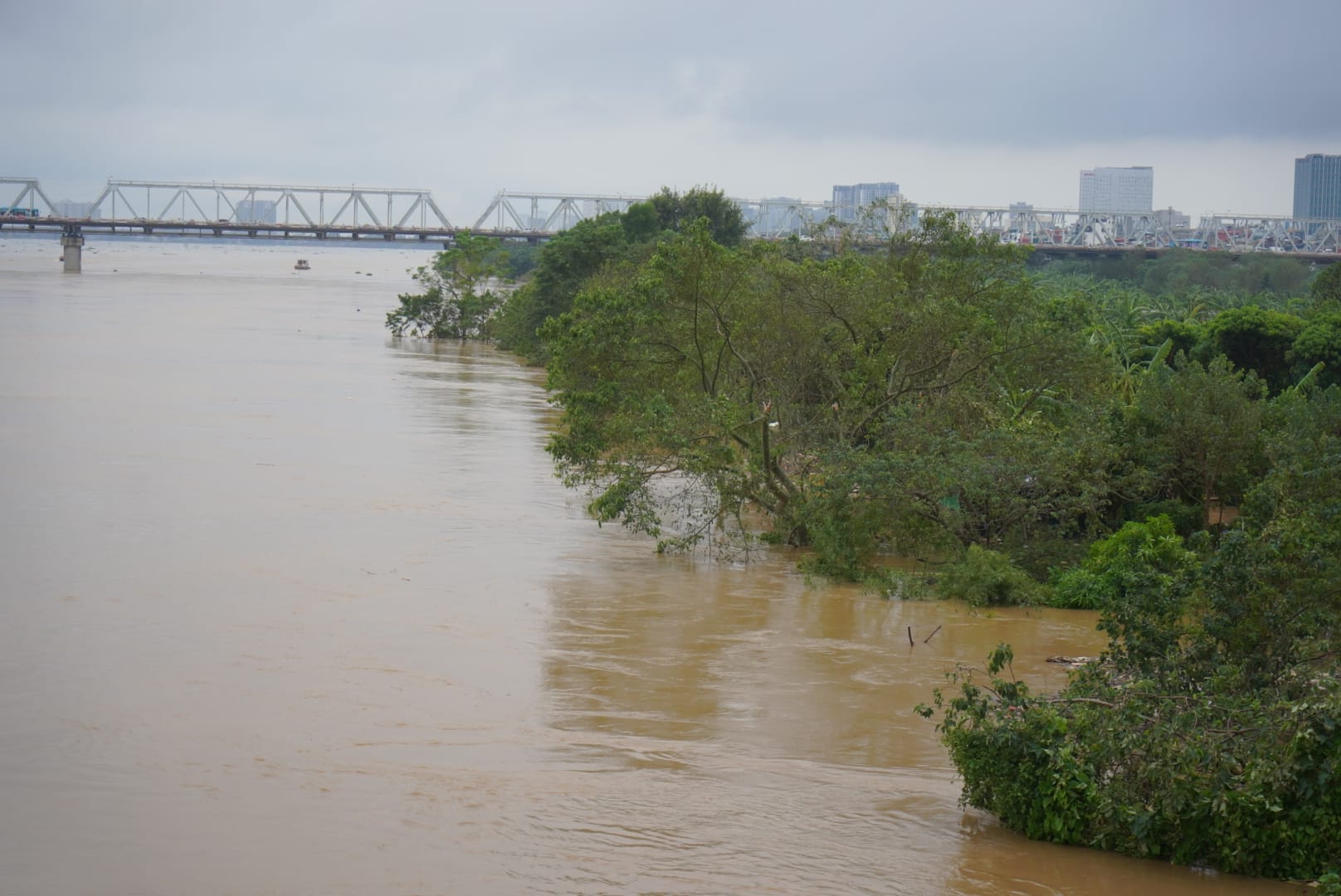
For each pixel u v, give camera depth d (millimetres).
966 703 16719
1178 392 33781
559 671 22250
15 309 112688
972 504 31625
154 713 19000
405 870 14188
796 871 14578
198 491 36688
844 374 38094
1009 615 27562
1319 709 14633
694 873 14430
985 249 39844
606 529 35156
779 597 28500
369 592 26859
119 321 104375
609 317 36500
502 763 17719
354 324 116188
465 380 73125
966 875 14562
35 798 15805
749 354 37344
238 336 97125
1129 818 15078
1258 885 14406
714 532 35688
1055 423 37469
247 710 19344
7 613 23875
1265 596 17719
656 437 33656
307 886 13727
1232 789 14773
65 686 20031
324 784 16609
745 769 17984
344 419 54031
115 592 25750
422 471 42188
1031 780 15789
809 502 32219
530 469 43719
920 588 29031
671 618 26250
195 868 14078
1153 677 17422
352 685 20797
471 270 108750
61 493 35469
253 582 27016
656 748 18688
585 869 14406
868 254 42844
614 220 96375
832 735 19656
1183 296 105688
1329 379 49594
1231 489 33688
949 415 34625
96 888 13547
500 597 27141
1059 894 14133
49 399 55438
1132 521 32562
